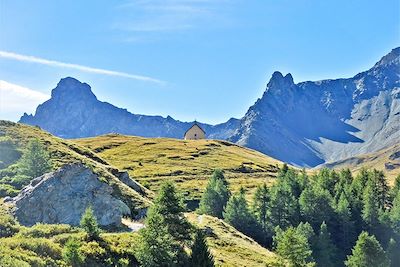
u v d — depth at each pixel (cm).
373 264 9919
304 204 13100
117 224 7269
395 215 13112
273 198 12838
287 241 8038
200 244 5278
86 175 7531
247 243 8631
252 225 11950
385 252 11150
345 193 14288
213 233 8444
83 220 5453
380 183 15688
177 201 5894
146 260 5134
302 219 12938
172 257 5250
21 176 8275
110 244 5381
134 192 9162
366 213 13238
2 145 9994
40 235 5244
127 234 5856
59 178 7275
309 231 11306
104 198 7412
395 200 14388
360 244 10119
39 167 8500
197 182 18025
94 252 5019
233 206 12025
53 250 4750
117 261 5103
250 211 12281
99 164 10638
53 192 7088
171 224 5803
